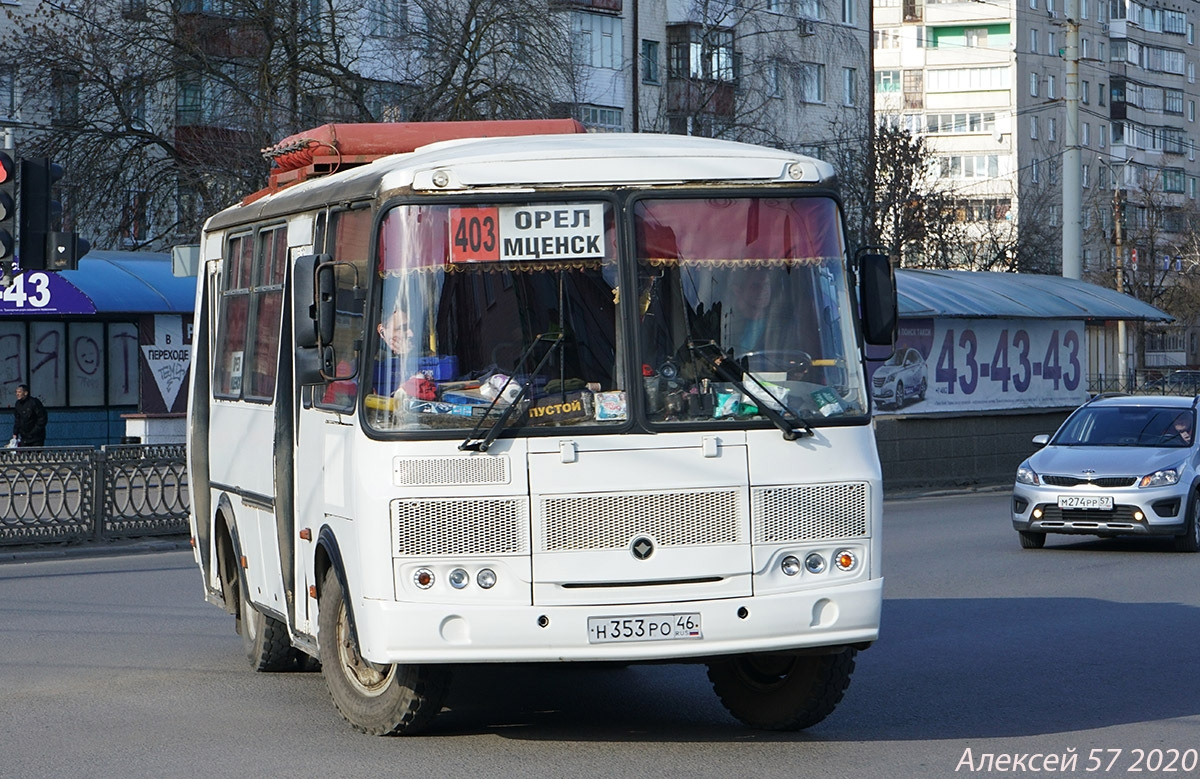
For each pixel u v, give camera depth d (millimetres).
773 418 8320
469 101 36781
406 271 8320
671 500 8211
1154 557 19547
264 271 10797
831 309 8602
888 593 15984
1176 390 48312
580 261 8359
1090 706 9992
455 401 8203
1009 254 65812
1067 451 20766
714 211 8500
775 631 8250
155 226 39906
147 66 37875
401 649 8094
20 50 38062
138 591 16438
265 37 37312
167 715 9742
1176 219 95375
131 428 31797
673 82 61688
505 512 8125
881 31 105500
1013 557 19547
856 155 57781
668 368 8320
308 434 9391
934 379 33688
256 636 11320
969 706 10008
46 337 35219
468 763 8273
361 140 10930
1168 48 112562
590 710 9977
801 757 8453
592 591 8133
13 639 13055
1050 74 104688
